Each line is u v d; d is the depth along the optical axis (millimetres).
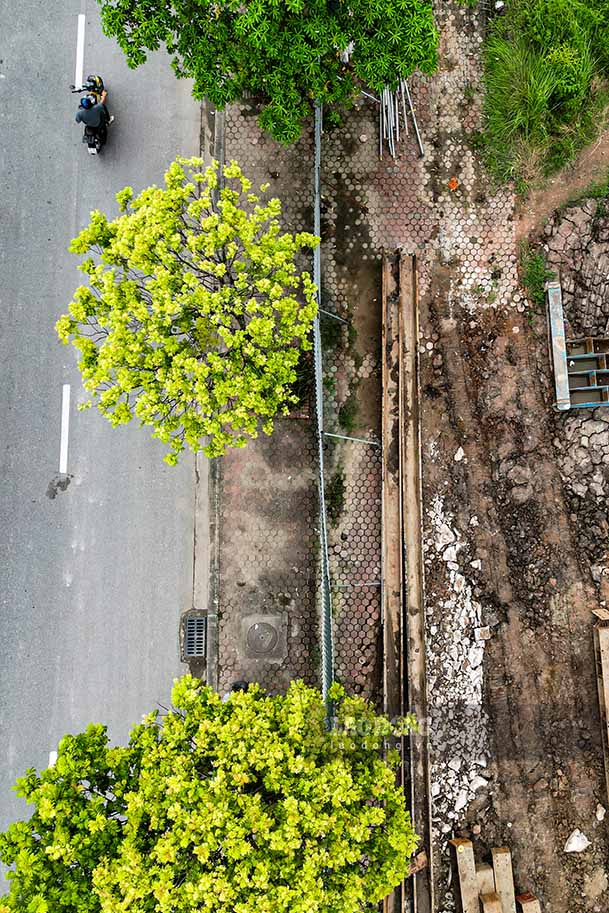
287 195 12648
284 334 9539
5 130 12930
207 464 12664
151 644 12586
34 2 12977
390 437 12328
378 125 12602
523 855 12344
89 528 12672
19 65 12930
